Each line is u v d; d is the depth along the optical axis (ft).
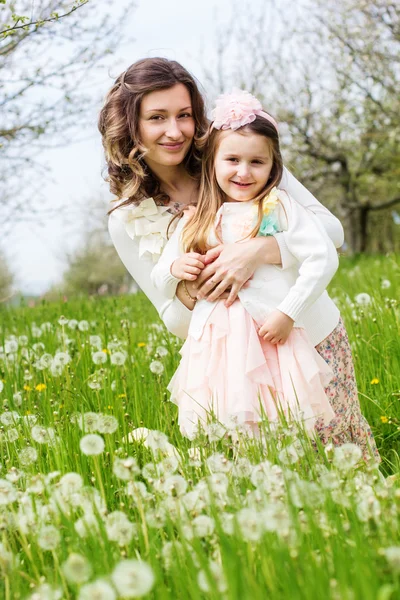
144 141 10.62
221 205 10.30
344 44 50.75
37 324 21.18
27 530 6.98
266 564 5.68
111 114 10.86
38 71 19.40
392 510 6.57
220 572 5.75
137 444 9.71
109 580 5.66
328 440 9.87
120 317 21.01
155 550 6.56
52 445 9.14
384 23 45.34
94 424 8.88
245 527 5.92
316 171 67.00
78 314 22.21
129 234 11.01
